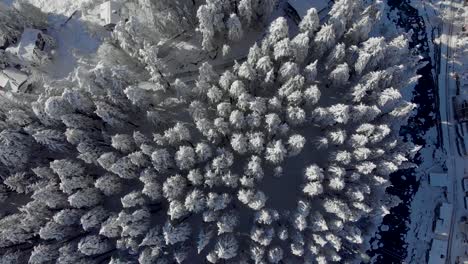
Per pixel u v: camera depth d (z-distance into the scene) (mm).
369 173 32844
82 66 37250
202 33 34938
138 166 31375
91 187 31656
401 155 32469
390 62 34156
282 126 31328
